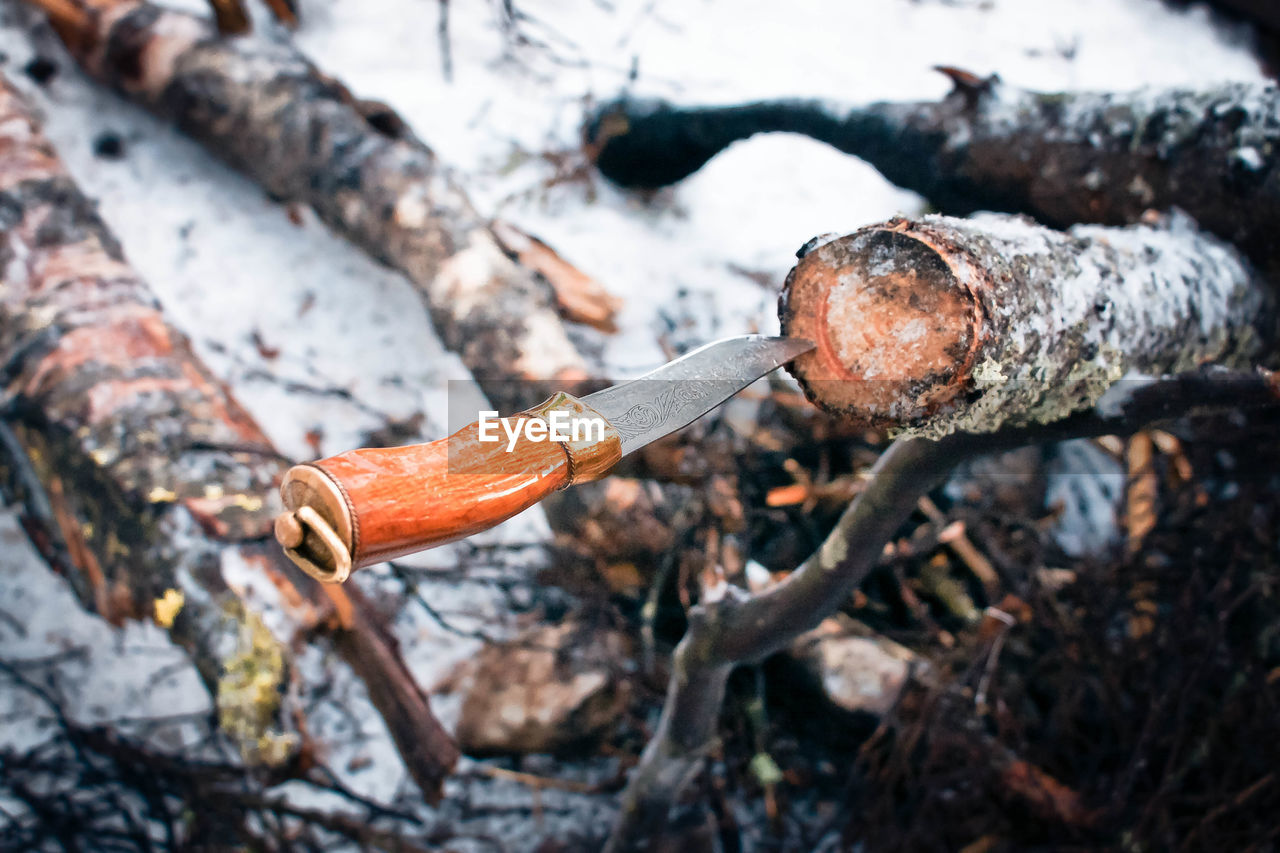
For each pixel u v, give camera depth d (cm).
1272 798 123
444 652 141
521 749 129
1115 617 147
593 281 167
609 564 135
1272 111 109
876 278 59
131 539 116
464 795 136
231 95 170
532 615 144
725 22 218
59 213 148
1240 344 96
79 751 130
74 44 179
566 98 199
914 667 129
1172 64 220
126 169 179
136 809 135
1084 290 68
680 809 132
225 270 171
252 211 178
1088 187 126
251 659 107
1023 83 212
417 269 156
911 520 146
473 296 149
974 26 223
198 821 128
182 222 174
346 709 137
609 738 131
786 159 196
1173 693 127
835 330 60
